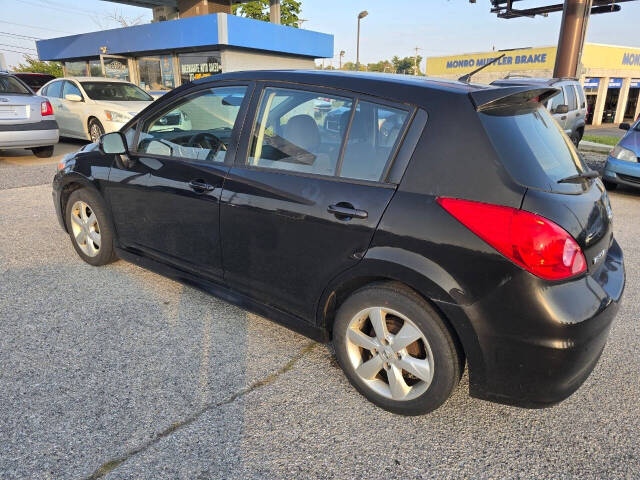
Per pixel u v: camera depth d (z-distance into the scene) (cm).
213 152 303
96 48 2180
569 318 197
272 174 270
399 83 241
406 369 234
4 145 865
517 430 237
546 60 3038
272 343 309
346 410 248
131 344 301
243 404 249
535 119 253
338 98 253
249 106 288
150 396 252
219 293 312
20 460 206
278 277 275
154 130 342
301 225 254
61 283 385
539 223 196
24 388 254
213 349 299
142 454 213
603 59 3178
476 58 3500
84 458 209
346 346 254
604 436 233
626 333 335
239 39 1702
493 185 205
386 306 232
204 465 208
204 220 304
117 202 367
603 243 238
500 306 202
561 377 204
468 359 215
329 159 251
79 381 262
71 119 1102
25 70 4072
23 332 310
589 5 1215
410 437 230
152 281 394
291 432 230
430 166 219
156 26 1847
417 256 216
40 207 612
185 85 330
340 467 210
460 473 209
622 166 782
